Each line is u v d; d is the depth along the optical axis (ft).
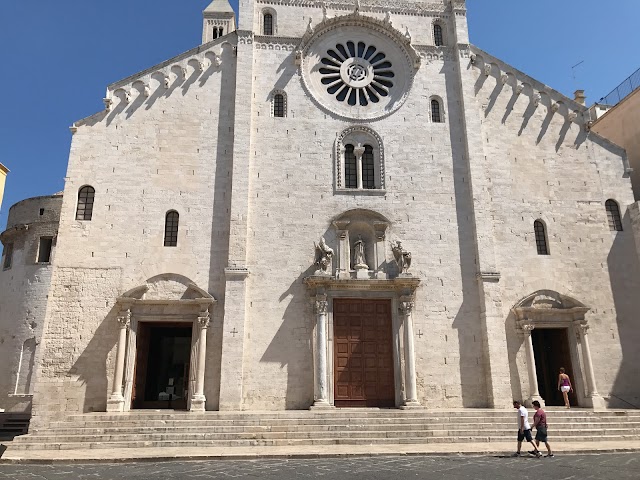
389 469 55.88
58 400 87.66
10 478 53.06
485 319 96.63
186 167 100.48
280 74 108.17
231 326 91.86
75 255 94.02
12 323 124.98
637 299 102.89
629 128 117.08
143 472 55.52
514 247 102.42
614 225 106.83
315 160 103.60
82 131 99.86
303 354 93.50
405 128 107.45
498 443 74.95
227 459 63.98
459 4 115.65
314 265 97.76
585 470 54.85
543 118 110.52
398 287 96.58
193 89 104.88
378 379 95.04
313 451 67.05
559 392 101.14
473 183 103.96
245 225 97.19
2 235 134.72
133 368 90.22
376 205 102.32
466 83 110.22
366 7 114.73
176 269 95.20
